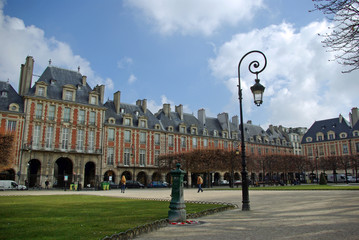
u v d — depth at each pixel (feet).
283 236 25.09
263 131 274.36
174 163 169.58
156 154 189.78
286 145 282.36
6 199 67.36
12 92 149.18
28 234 26.02
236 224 32.09
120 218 35.73
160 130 194.08
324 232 26.17
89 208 47.39
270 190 109.40
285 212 40.96
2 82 149.18
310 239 23.70
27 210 44.11
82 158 158.61
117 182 169.37
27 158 141.49
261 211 43.27
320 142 264.11
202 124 227.81
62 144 153.28
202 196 79.77
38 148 145.38
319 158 231.50
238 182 198.18
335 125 261.65
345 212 38.70
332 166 211.61
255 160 203.10
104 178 169.99
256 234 26.27
